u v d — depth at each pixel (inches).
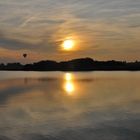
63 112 1546.5
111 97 2439.7
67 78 7381.9
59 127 1142.3
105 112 1535.4
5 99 2266.2
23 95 2667.3
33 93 2910.9
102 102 2041.1
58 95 2669.8
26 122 1251.2
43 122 1250.6
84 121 1272.1
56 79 6830.7
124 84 4591.5
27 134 1029.2
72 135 1011.9
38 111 1585.9
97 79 6584.6
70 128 1122.7
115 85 4338.1
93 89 3518.7
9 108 1712.6
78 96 2551.7
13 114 1478.8
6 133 1047.6
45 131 1074.7
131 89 3467.0
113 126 1157.1
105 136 997.8
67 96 2556.6
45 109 1667.1
